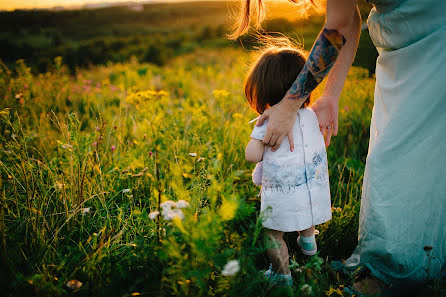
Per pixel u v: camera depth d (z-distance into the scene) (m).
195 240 1.17
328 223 1.94
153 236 1.66
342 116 3.38
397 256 1.46
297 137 1.51
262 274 1.46
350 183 2.48
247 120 3.09
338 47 1.30
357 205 2.02
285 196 1.51
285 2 1.81
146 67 9.91
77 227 1.83
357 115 3.47
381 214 1.45
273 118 1.42
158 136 2.75
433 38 1.29
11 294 1.32
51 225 1.75
